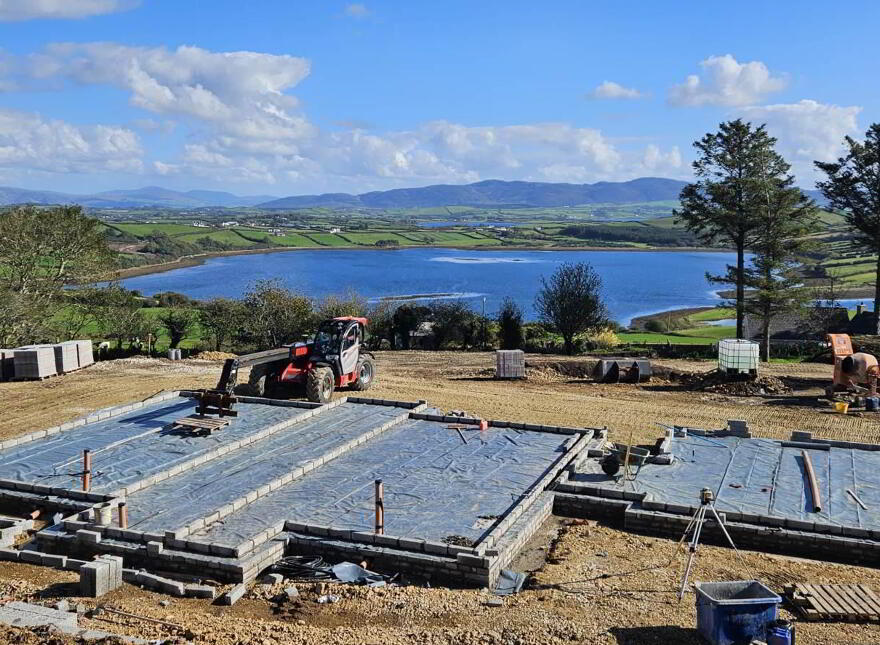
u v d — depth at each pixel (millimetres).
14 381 28016
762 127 36312
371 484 14656
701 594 9039
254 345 43219
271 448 17078
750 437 17766
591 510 13906
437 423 19438
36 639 8594
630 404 24188
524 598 10273
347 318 24844
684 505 13086
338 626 9484
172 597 10492
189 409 20797
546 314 40156
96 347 39719
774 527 12430
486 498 13875
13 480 14797
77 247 41875
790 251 37500
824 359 33938
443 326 42250
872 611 9547
